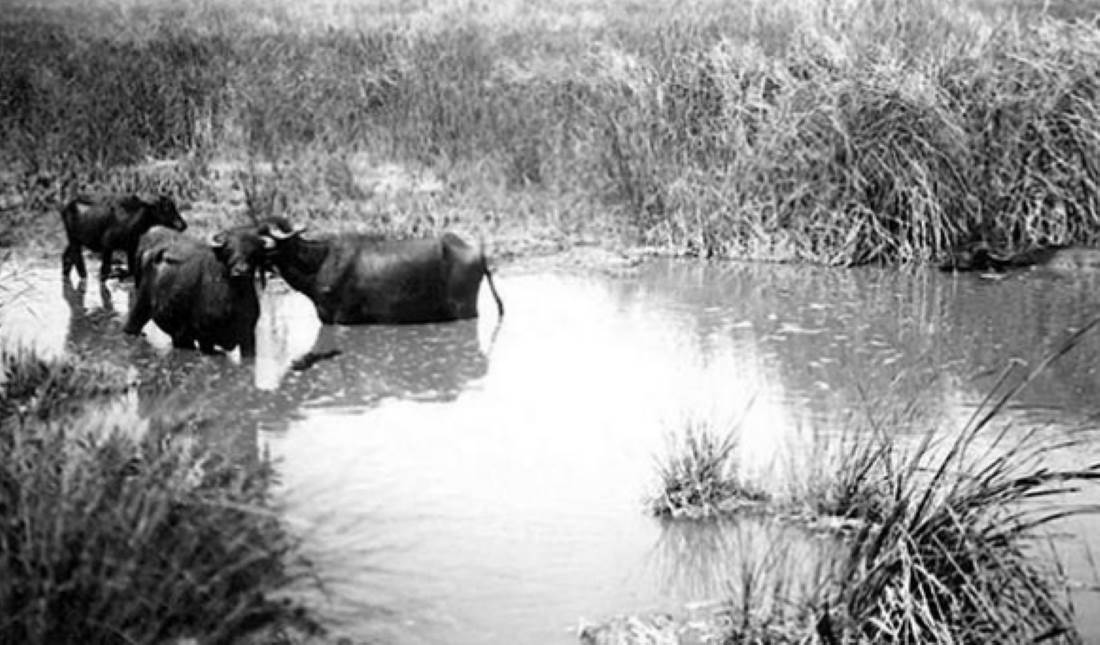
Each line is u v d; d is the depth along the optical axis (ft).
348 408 34.22
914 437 31.89
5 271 48.44
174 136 64.28
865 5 58.95
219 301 37.76
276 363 37.99
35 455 24.44
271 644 21.31
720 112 54.95
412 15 93.09
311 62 74.49
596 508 27.84
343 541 25.58
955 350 39.52
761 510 27.76
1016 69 54.70
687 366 37.81
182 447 28.19
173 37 80.84
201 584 22.61
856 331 41.63
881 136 51.08
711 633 22.59
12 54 73.56
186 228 49.19
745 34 66.39
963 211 51.08
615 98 57.72
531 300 45.32
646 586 24.49
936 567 22.49
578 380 36.52
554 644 22.27
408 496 28.14
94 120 64.08
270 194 56.24
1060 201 52.90
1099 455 30.68
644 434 32.22
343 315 41.75
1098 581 24.36
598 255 51.31
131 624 21.15
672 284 47.80
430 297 42.04
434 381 36.47
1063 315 43.57
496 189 58.03
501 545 25.90
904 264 50.47
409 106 66.28
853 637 21.54
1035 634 21.71
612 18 87.61
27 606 20.68
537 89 66.13
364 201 56.54
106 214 46.14
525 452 30.99
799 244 51.52
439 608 23.22
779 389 35.73
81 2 100.78
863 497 27.30
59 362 35.12
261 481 28.19
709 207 52.70
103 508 23.24
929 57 55.16
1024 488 23.98
